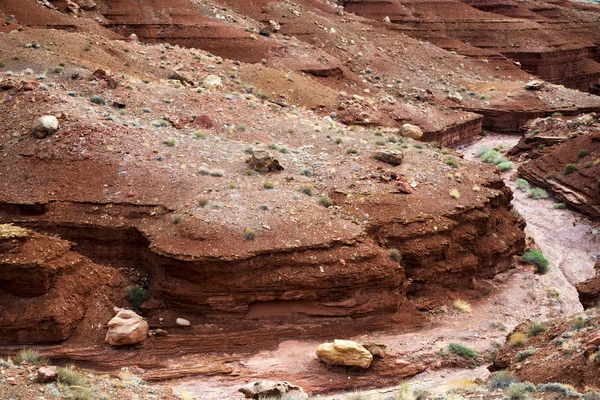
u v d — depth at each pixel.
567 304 30.23
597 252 37.88
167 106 36.28
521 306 29.22
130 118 33.66
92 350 22.64
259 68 54.22
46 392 16.45
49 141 29.12
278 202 26.78
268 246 24.67
